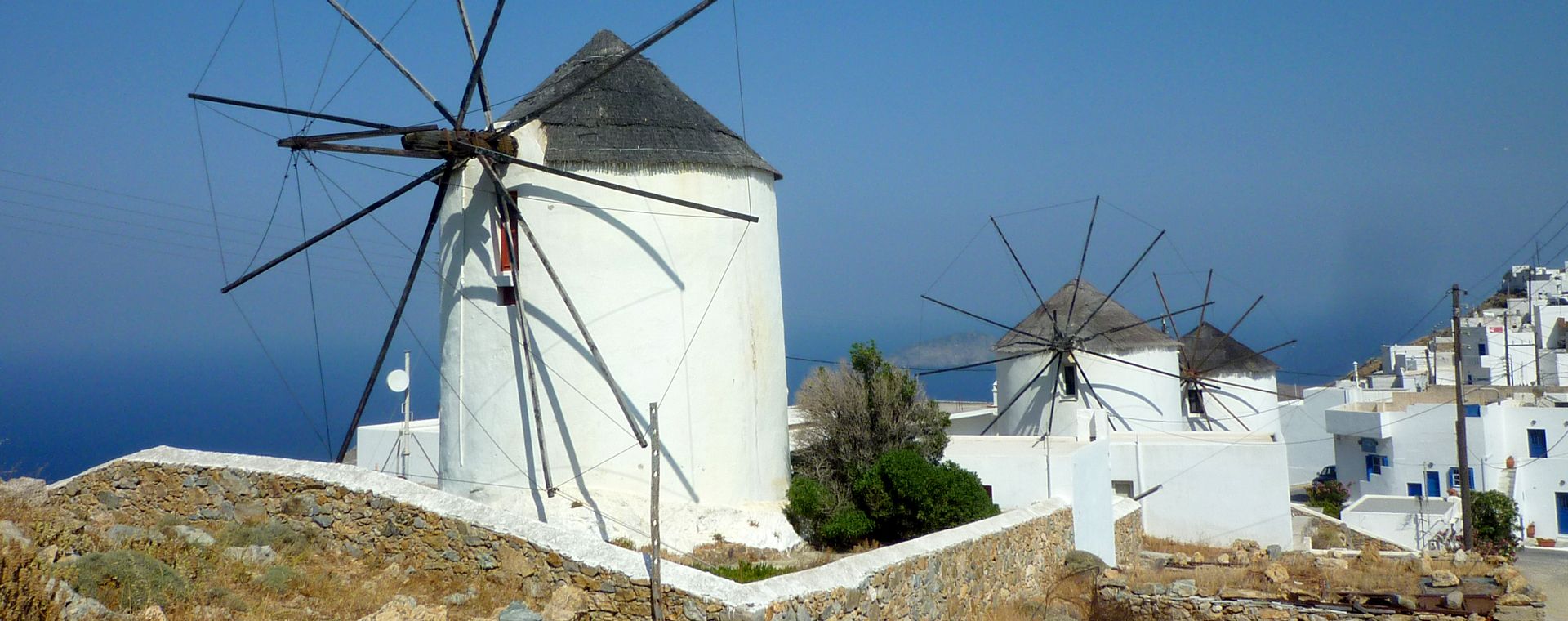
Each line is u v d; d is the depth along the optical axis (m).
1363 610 18.66
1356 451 41.25
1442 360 54.16
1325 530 28.58
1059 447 26.70
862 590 13.87
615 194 18.84
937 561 15.96
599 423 18.61
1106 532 23.53
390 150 17.53
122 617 10.06
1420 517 31.42
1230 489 26.48
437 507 13.84
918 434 22.00
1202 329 41.47
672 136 19.34
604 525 17.50
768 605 12.14
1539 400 40.66
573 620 12.45
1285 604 18.80
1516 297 64.94
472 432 19.23
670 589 12.32
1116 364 33.69
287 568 12.83
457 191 19.38
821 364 22.98
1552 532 36.78
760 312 20.09
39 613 9.62
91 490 16.09
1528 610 19.03
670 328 18.92
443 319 19.84
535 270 18.88
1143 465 27.09
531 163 17.41
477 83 17.80
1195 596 19.16
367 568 13.73
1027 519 19.59
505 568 13.21
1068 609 18.92
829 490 20.52
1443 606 18.97
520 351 18.94
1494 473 37.75
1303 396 50.09
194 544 13.34
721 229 19.42
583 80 19.92
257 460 15.41
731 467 19.25
